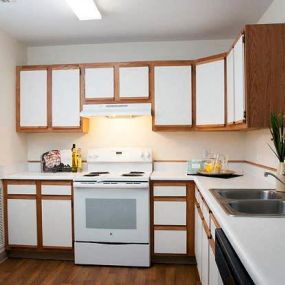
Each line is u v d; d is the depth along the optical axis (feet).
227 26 9.53
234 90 7.73
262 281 2.30
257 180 8.28
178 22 9.20
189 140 10.91
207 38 10.65
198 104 9.68
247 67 6.37
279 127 6.23
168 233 9.12
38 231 9.54
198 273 8.33
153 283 7.91
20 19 8.88
